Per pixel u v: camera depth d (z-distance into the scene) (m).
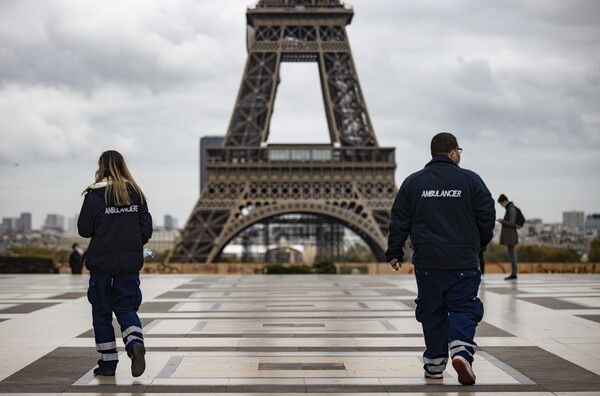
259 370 15.86
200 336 20.62
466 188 14.84
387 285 41.09
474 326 14.49
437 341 14.88
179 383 14.59
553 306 28.03
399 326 22.62
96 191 15.62
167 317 25.16
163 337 20.44
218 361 16.88
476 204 14.85
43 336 20.59
